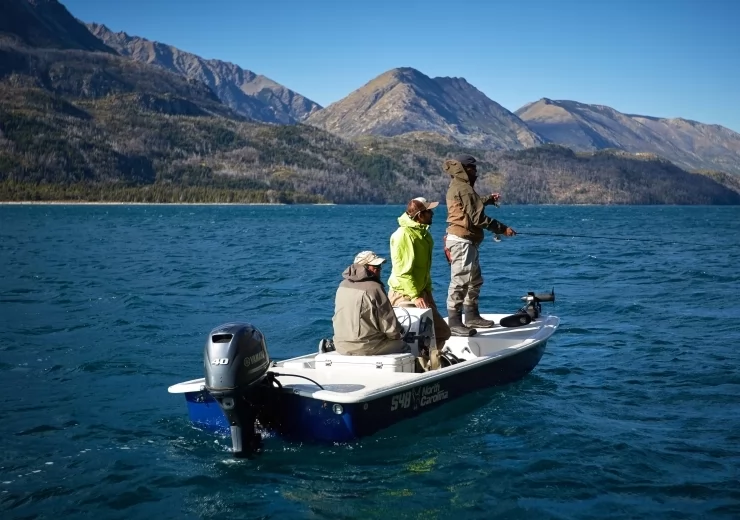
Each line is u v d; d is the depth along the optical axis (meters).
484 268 23.92
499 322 10.03
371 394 6.33
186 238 46.78
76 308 14.59
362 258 7.47
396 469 6.14
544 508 5.40
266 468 6.14
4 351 10.55
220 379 6.07
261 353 6.36
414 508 5.41
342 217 115.06
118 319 13.29
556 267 24.09
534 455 6.44
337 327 7.45
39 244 38.34
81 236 48.34
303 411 6.49
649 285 18.61
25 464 6.25
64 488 5.76
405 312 7.96
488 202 9.19
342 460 6.32
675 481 5.85
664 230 62.06
